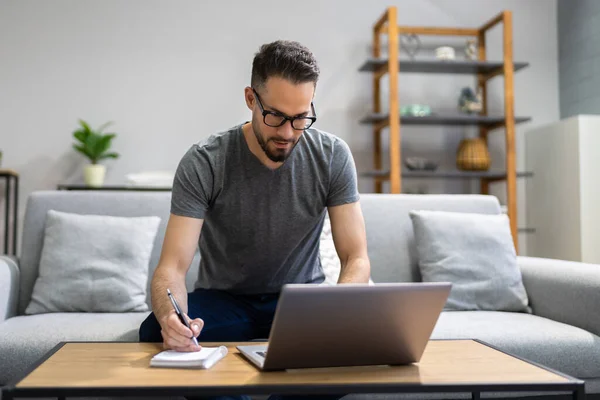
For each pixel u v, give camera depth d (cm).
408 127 462
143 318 205
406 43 468
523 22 477
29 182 431
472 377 114
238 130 165
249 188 162
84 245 226
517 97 475
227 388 105
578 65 453
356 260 165
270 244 168
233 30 450
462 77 468
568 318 211
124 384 106
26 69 433
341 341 116
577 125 406
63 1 437
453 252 237
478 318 211
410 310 116
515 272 235
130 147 439
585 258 402
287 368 118
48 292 220
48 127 434
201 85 446
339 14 461
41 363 121
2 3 432
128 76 440
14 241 400
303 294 107
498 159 471
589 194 404
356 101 461
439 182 464
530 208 464
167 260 152
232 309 170
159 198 246
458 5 471
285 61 138
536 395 190
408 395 187
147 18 443
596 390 193
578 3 452
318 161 166
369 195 255
